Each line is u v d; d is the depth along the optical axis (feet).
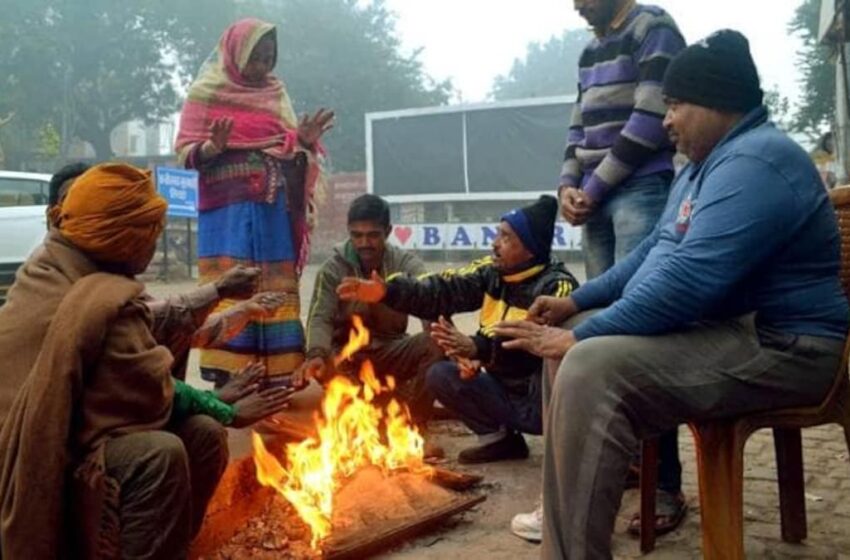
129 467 7.07
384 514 9.58
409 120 69.15
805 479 11.64
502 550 9.32
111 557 7.12
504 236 11.49
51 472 6.74
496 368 11.86
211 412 8.52
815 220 7.62
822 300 7.73
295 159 14.12
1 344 7.25
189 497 7.47
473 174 67.46
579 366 7.14
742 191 7.35
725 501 7.61
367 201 13.39
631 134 10.83
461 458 12.66
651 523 9.28
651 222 11.02
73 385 6.86
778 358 7.48
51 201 9.57
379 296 11.74
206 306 9.86
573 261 62.59
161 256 61.26
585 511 6.97
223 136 13.15
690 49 8.10
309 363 12.94
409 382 13.92
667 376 7.25
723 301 7.66
